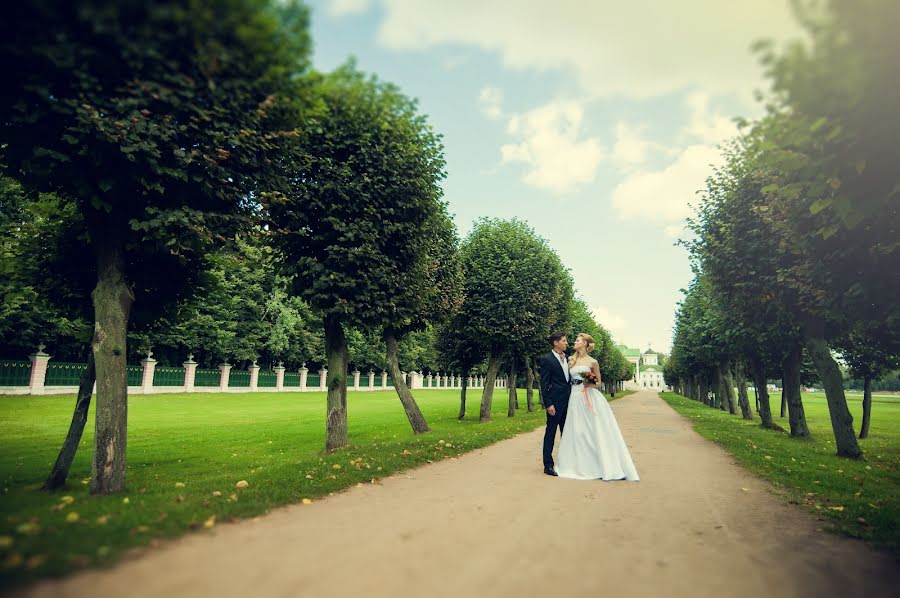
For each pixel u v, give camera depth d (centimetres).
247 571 343
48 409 2134
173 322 1007
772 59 402
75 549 364
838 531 498
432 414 2739
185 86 541
